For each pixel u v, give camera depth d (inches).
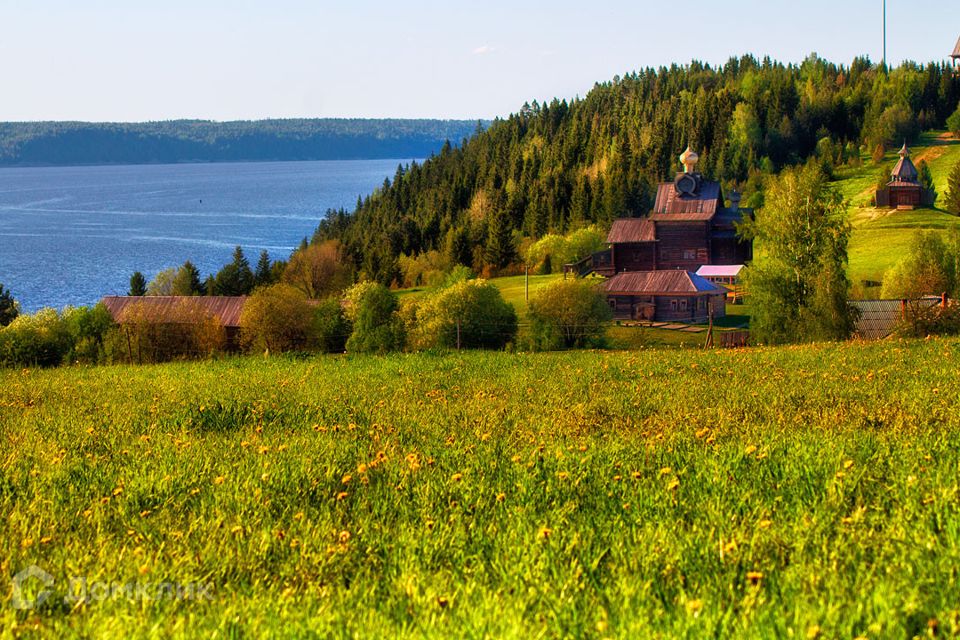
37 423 943.7
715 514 439.2
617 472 553.3
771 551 386.0
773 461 549.3
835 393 944.9
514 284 5615.2
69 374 1770.4
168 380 1477.6
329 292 6855.3
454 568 395.9
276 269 6983.3
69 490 565.0
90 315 3329.2
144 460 653.3
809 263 2871.6
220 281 6432.1
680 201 5162.4
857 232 5974.4
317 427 799.7
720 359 1488.7
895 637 291.0
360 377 1416.1
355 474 574.6
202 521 476.4
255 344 3262.8
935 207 6791.3
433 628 320.5
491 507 489.1
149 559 410.9
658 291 3885.3
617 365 1451.8
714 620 308.7
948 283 3213.6
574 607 333.4
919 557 355.9
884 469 510.6
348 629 323.0
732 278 4744.1
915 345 1593.3
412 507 498.3
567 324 2940.5
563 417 864.9
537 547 405.4
